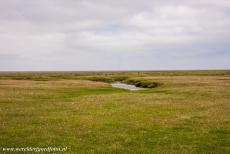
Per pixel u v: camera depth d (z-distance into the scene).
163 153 17.42
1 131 22.61
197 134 21.80
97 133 22.25
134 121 26.64
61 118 28.14
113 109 33.91
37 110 32.97
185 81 81.06
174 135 21.56
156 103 38.84
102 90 62.28
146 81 89.81
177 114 30.28
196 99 42.94
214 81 79.88
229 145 18.98
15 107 34.97
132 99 43.50
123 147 18.66
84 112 31.78
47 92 53.81
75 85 72.44
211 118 27.91
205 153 17.36
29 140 20.12
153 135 21.62
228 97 44.97
